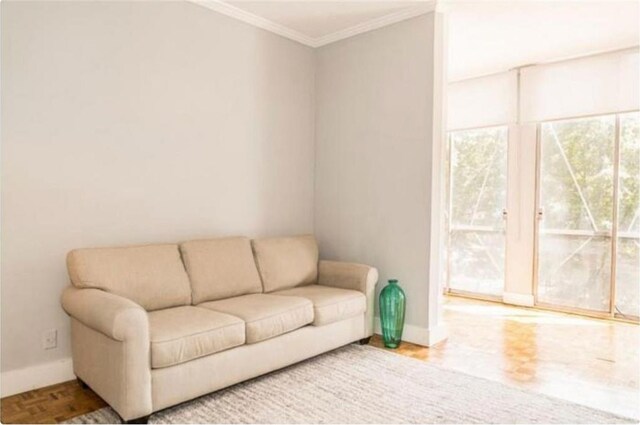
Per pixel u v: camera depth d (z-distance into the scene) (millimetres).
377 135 3773
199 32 3346
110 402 2174
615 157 4246
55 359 2676
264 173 3857
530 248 4758
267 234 3896
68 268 2508
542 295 4719
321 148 4242
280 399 2449
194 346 2260
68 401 2422
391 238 3682
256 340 2572
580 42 4059
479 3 3330
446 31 3480
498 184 5016
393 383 2678
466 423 2203
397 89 3631
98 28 2803
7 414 2273
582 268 4461
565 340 3584
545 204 4676
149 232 3086
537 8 3389
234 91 3600
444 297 5270
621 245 4250
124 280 2564
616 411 2342
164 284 2717
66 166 2686
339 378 2746
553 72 4543
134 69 2982
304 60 4180
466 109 5172
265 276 3340
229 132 3572
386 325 3391
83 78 2742
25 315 2557
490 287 5105
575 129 4473
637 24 3652
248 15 3607
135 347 2061
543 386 2660
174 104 3209
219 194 3514
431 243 3428
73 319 2578
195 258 2977
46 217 2617
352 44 3953
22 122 2508
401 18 3574
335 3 3404
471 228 5250
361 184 3900
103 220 2854
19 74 2490
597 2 3275
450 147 5395
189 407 2342
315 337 2969
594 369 2947
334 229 4129
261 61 3799
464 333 3768
